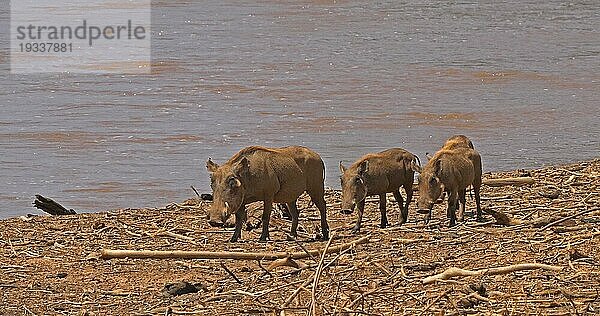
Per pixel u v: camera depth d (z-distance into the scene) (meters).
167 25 154.88
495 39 132.62
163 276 26.98
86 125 69.06
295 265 26.48
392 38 134.38
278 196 32.25
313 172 33.09
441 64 106.56
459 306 22.06
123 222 36.34
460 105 78.69
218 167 31.55
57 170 53.88
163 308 23.58
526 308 21.83
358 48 123.12
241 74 99.44
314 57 114.44
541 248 28.08
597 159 51.81
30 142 62.53
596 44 125.44
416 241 30.20
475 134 65.56
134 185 49.91
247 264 28.00
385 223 34.62
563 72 99.81
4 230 35.00
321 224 33.22
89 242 32.66
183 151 59.66
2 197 47.97
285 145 62.16
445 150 34.38
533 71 100.56
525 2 186.38
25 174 53.00
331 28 148.38
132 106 78.50
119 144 61.88
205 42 131.38
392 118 72.50
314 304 21.05
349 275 25.03
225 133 66.25
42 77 96.81
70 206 45.78
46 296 25.22
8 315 23.56
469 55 114.94
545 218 32.91
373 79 95.44
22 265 28.89
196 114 74.44
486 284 23.91
